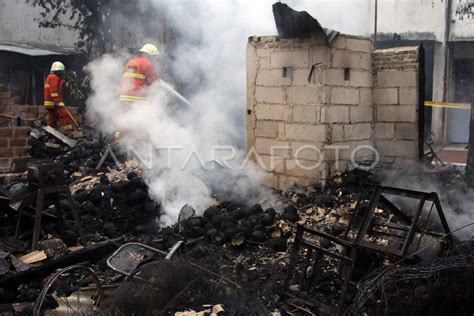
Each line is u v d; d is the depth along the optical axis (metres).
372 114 7.83
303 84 7.09
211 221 5.81
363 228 4.40
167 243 5.22
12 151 7.55
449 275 3.64
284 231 5.76
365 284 3.85
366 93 7.66
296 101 7.20
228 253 5.26
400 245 4.29
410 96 7.47
